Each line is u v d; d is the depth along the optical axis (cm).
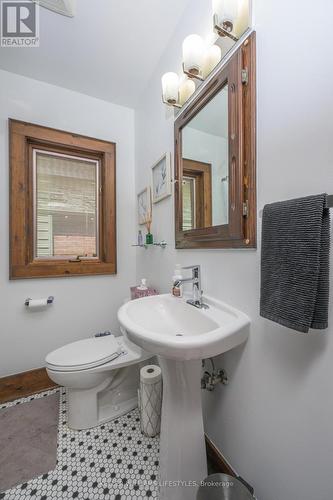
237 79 78
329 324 55
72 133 174
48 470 100
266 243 64
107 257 188
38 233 171
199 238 105
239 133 78
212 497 73
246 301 81
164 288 146
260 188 74
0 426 125
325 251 51
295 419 65
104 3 111
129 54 142
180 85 116
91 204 191
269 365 73
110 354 123
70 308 176
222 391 95
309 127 59
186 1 112
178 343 63
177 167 122
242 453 85
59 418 131
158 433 118
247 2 75
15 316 158
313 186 58
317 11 56
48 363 117
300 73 60
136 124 195
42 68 152
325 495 57
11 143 153
